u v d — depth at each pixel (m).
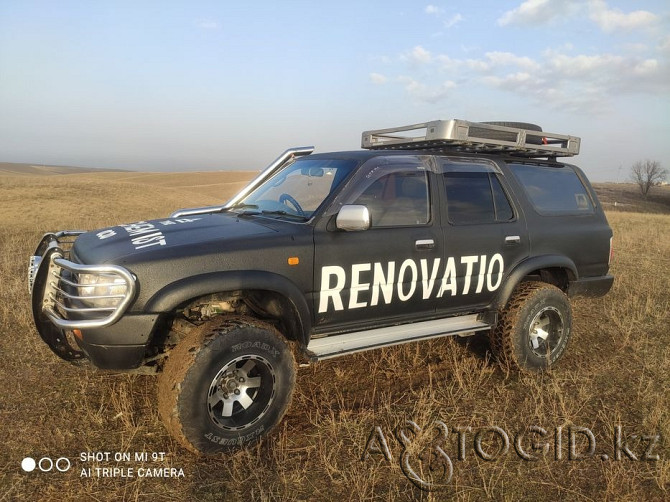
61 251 3.67
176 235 3.56
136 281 3.14
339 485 3.08
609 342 5.71
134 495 2.96
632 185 114.38
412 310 4.22
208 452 3.28
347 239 3.80
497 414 3.98
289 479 3.13
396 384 4.51
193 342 3.22
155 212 36.19
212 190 72.62
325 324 3.84
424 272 4.16
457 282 4.35
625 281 8.60
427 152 4.46
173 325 3.74
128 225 4.05
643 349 5.46
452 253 4.30
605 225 5.42
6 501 2.86
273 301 3.68
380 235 3.94
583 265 5.22
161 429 3.66
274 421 3.50
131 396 4.09
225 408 3.37
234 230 3.67
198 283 3.23
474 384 4.46
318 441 3.56
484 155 4.84
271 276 3.46
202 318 3.83
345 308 3.84
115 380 4.36
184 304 3.40
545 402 4.21
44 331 3.68
